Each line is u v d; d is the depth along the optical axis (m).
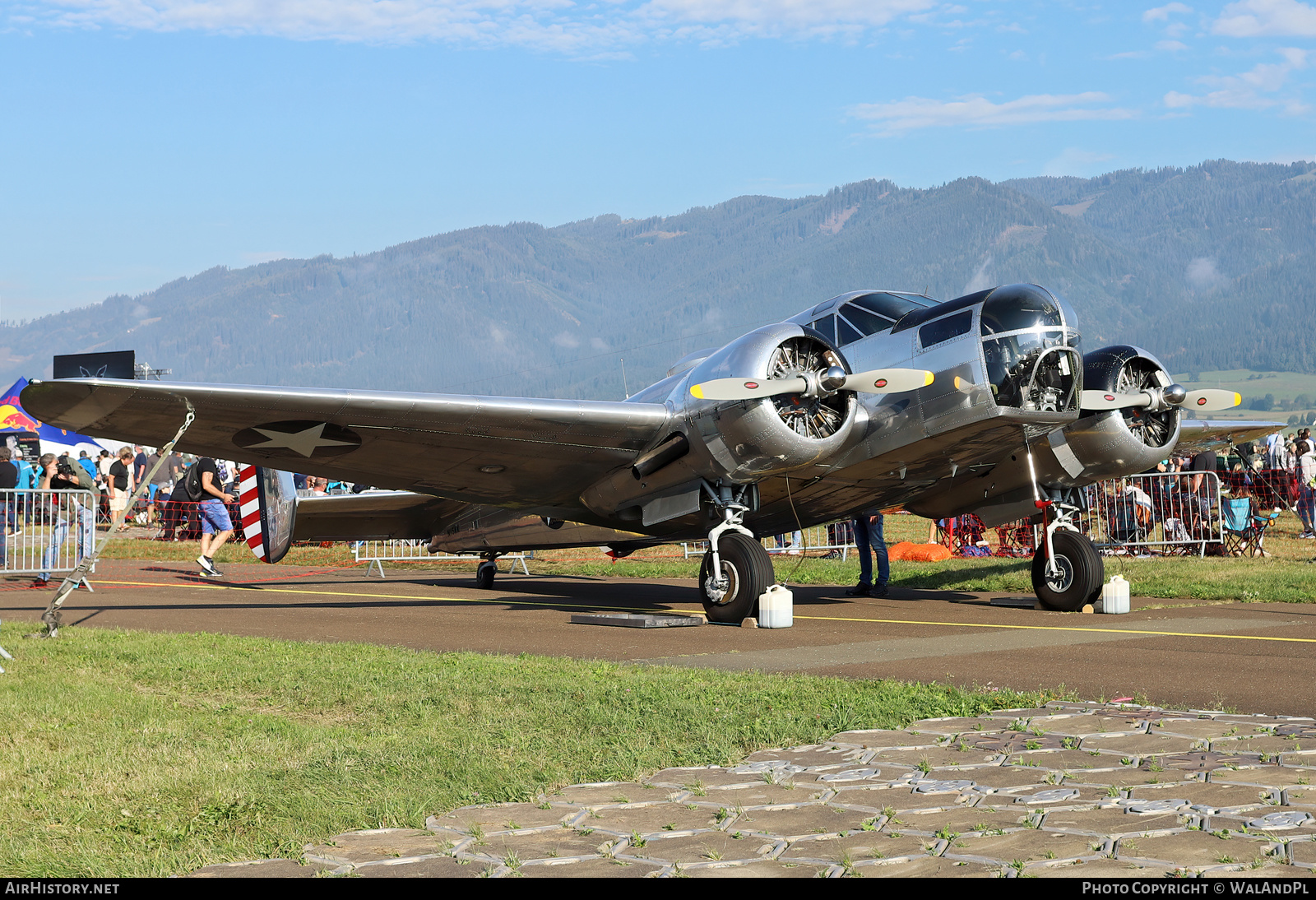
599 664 7.11
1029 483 11.77
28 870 3.30
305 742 4.91
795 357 10.42
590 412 10.24
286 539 16.08
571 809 3.78
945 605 12.16
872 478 11.41
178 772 4.35
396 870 3.20
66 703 5.82
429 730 5.16
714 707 5.50
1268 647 8.02
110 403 9.03
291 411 9.55
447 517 15.84
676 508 11.04
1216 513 16.86
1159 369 11.57
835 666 7.27
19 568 14.62
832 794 3.85
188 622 10.62
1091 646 8.20
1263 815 3.38
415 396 9.58
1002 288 10.41
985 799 3.70
